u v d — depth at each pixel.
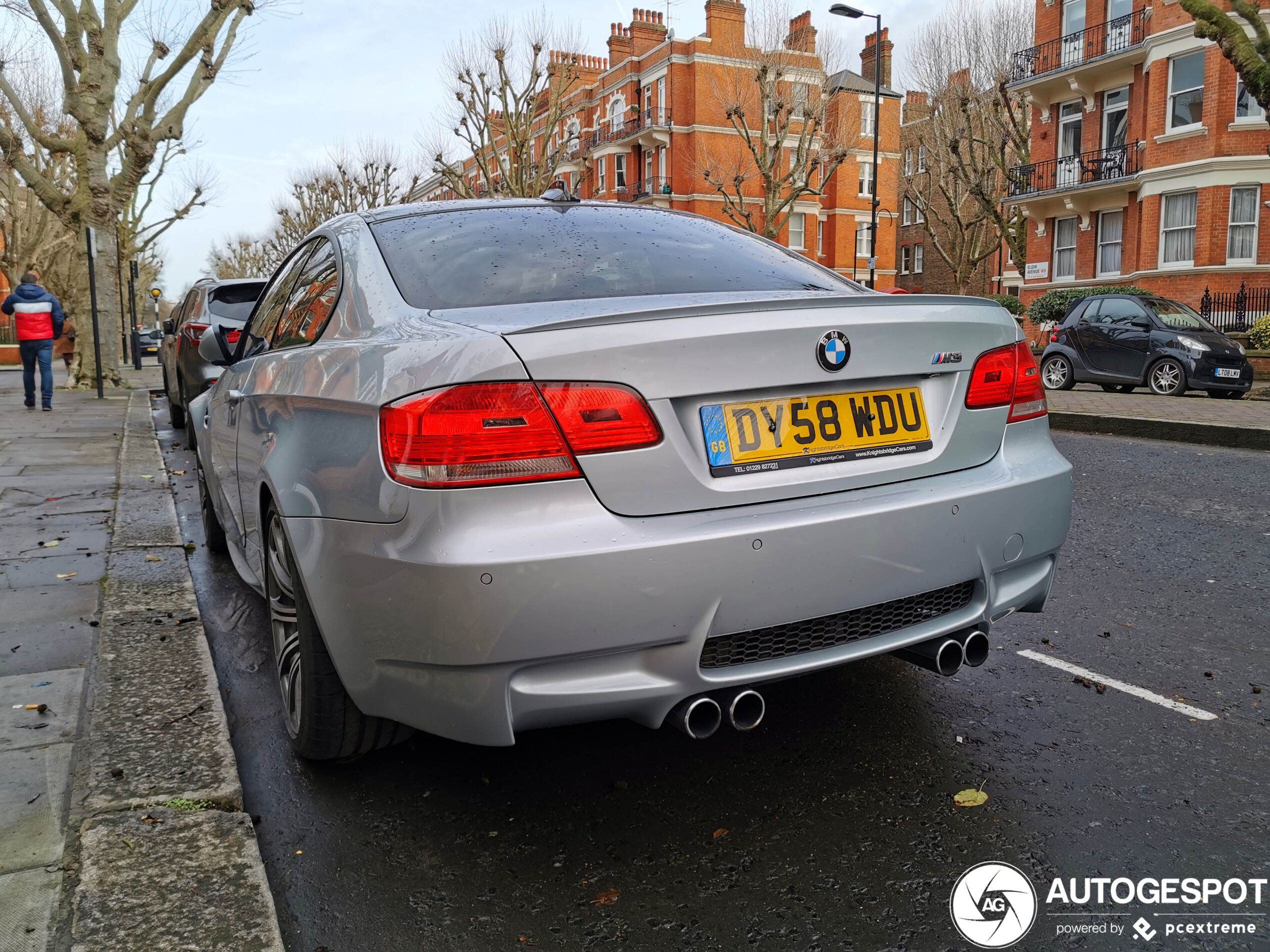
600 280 2.70
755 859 2.23
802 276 3.05
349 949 1.94
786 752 2.77
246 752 2.83
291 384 2.77
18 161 16.88
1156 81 25.03
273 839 2.34
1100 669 3.41
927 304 2.46
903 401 2.43
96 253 16.75
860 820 2.39
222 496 4.10
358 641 2.19
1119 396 14.55
